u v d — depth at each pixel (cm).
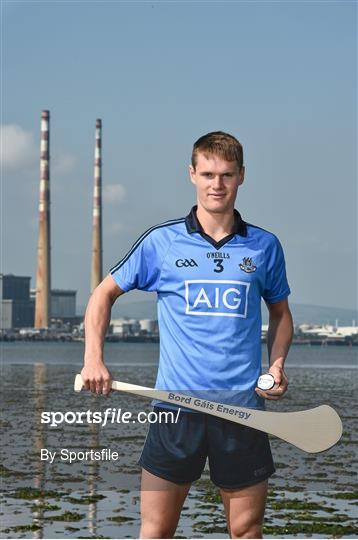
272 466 536
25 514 1019
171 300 534
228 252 533
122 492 1155
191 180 549
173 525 537
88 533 920
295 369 7025
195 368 527
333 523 980
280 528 950
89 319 542
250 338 531
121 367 6881
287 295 557
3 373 5578
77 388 532
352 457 1513
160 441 532
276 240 549
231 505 535
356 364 8888
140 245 545
